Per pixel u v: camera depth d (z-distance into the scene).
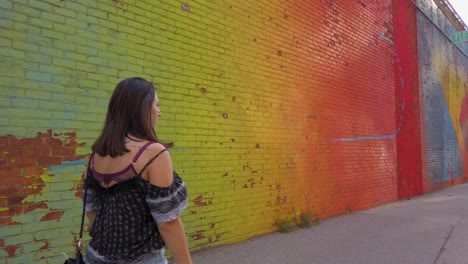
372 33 10.43
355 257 5.54
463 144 19.48
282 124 7.02
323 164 8.12
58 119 3.93
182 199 1.85
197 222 5.36
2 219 3.50
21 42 3.67
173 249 1.81
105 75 4.35
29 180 3.69
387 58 11.28
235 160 6.00
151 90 1.98
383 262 5.35
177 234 1.81
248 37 6.35
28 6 3.73
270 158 6.71
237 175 6.03
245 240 6.12
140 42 4.73
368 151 9.99
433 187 14.91
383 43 11.06
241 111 6.15
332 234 6.84
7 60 3.57
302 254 5.58
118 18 4.50
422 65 14.16
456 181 17.97
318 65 8.09
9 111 3.57
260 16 6.62
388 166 11.11
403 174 12.15
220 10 5.86
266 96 6.68
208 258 5.14
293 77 7.34
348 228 7.35
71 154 4.02
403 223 8.01
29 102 3.71
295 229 7.04
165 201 1.77
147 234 1.82
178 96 5.17
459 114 18.95
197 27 5.48
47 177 3.82
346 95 9.05
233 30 6.07
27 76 3.71
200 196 5.40
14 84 3.62
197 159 5.38
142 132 1.90
